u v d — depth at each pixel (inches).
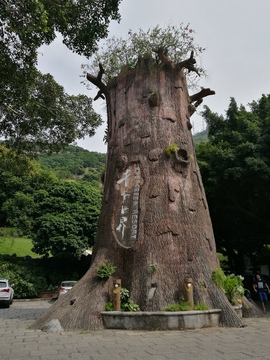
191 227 399.9
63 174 2930.6
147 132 438.9
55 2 395.2
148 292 352.5
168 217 394.3
